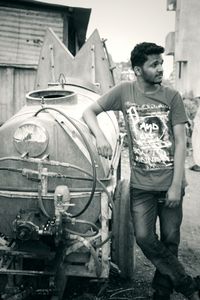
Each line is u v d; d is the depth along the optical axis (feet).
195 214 20.97
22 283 11.14
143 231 10.03
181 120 9.64
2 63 35.65
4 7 38.29
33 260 12.23
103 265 10.86
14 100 36.29
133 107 9.80
